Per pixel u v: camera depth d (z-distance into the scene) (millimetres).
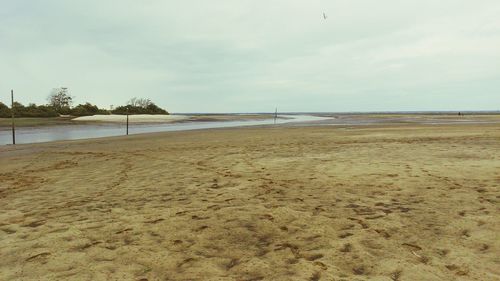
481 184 6543
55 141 21219
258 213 5156
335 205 5496
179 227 4641
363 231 4305
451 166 8469
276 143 15664
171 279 3180
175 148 14688
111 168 9914
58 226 4797
